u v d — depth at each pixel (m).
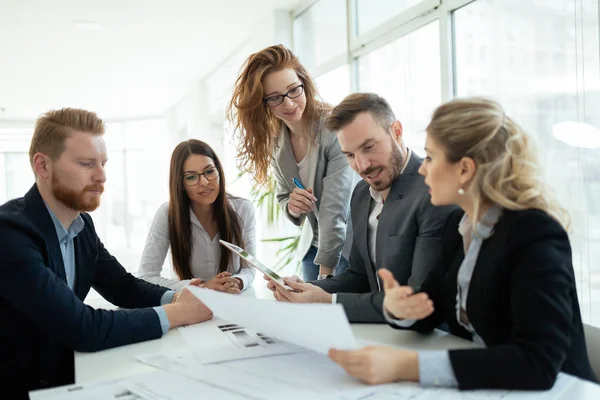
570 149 1.78
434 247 1.24
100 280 1.53
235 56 5.27
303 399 0.76
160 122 9.70
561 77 1.81
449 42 2.36
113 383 0.85
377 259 1.42
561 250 0.85
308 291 1.27
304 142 2.09
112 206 9.72
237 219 2.15
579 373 0.89
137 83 6.59
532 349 0.77
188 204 2.05
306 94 2.02
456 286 1.04
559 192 1.82
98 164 1.31
